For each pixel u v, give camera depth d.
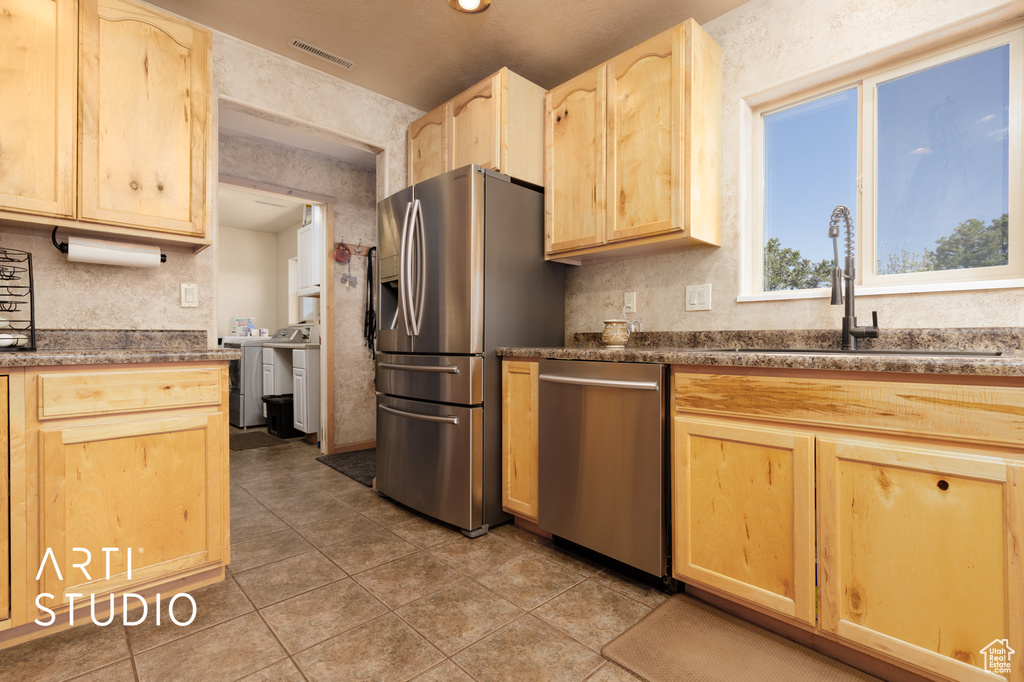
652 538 1.65
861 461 1.21
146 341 2.10
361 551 2.03
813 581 1.30
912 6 1.70
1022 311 1.49
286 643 1.40
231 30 2.37
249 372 4.97
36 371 1.39
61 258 1.93
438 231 2.36
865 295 1.77
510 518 2.38
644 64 2.07
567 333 2.74
